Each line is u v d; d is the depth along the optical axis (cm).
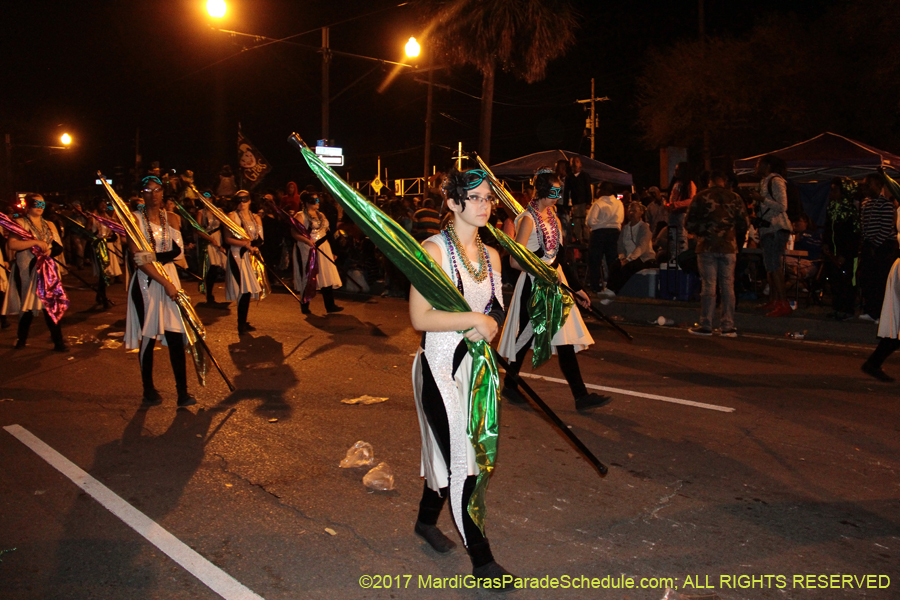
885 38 1973
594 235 1180
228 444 495
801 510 396
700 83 2314
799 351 790
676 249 1111
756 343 837
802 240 1146
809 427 529
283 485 426
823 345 824
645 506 400
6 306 818
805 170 1345
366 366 723
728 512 392
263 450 483
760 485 428
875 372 655
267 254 1644
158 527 371
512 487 425
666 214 1316
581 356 765
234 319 1030
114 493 413
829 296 1123
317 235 1064
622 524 378
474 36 1695
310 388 639
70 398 607
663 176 2480
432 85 2302
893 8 1936
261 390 633
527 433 518
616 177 1689
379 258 1357
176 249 579
